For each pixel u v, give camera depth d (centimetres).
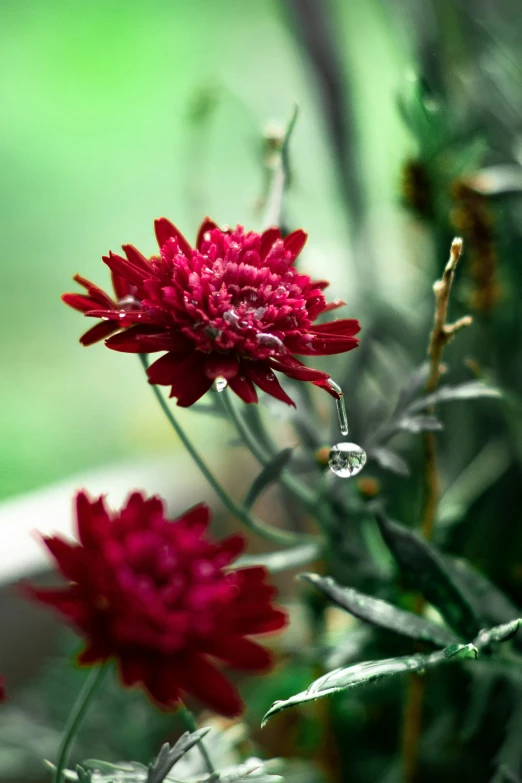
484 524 45
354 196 46
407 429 39
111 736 45
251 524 39
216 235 36
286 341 35
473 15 45
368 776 44
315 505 41
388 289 48
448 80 45
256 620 35
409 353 46
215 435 58
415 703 40
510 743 41
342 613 46
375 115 61
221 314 35
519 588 44
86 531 35
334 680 35
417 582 37
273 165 42
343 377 45
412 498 46
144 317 35
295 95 54
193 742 36
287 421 42
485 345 44
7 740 44
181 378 35
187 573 35
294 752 45
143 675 35
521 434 42
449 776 43
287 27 46
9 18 126
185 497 53
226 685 35
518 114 44
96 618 35
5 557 48
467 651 35
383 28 47
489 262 42
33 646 47
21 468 78
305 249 46
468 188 41
